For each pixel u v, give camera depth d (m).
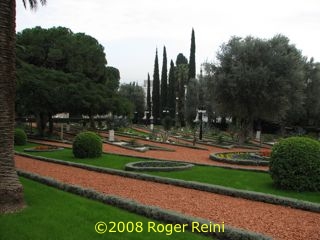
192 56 54.19
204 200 8.77
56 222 6.47
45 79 28.45
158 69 63.25
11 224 6.34
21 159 16.42
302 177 10.23
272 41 29.25
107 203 7.92
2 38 7.19
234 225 6.76
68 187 9.19
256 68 27.86
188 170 13.59
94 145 17.11
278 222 7.07
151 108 73.44
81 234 5.89
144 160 16.27
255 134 42.06
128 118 48.12
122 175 12.12
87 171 13.07
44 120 32.28
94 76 34.28
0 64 7.20
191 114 52.16
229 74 28.55
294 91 29.38
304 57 42.72
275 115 29.59
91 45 34.19
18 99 27.50
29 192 8.77
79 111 31.88
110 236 5.82
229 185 10.95
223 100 29.75
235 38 30.08
